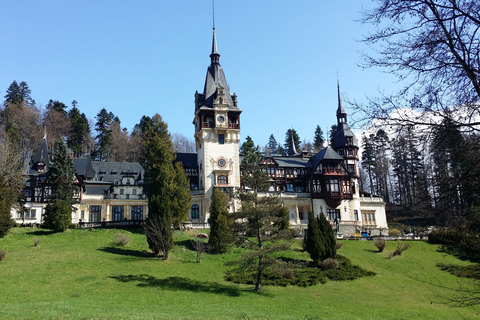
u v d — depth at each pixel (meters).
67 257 39.53
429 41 10.88
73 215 67.25
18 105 97.00
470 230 11.35
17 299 27.42
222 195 50.12
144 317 21.67
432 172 11.24
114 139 105.88
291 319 24.50
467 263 46.78
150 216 43.00
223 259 43.97
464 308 33.19
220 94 71.50
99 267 37.41
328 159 74.69
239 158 76.44
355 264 45.59
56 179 58.84
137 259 40.75
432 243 54.75
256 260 38.16
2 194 46.94
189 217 67.06
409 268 45.66
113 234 48.88
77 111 106.50
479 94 10.34
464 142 10.52
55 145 96.12
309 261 45.69
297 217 72.44
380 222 77.00
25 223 57.78
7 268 35.31
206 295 31.84
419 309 32.44
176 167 57.28
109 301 27.80
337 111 84.75
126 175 77.00
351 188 74.88
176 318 22.02
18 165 61.12
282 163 77.69
